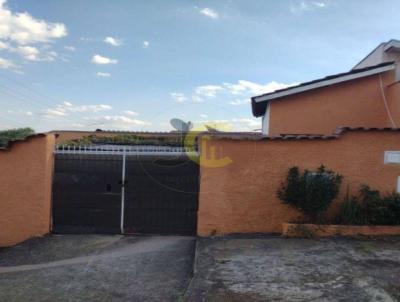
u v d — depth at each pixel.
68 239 8.29
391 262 6.09
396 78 10.08
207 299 5.07
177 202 8.47
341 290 5.11
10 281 6.36
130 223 8.55
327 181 7.67
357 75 10.34
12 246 8.30
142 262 6.96
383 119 10.47
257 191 8.20
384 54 11.38
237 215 8.24
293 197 7.77
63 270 6.73
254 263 6.29
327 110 10.55
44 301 5.57
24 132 21.59
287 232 7.73
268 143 8.18
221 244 7.49
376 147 8.09
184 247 7.66
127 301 5.48
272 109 10.68
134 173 8.55
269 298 5.01
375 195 7.84
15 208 8.50
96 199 8.60
